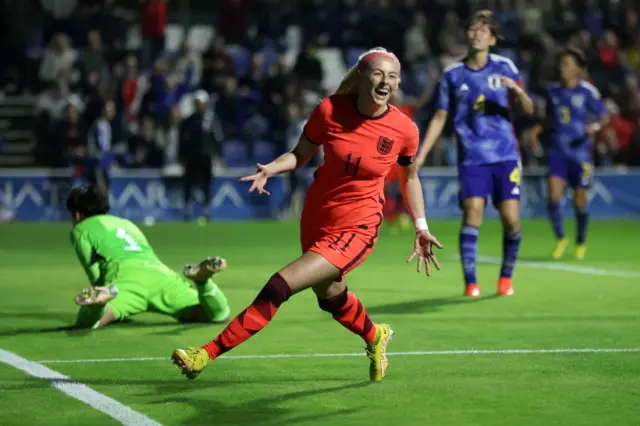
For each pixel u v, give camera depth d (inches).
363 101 318.0
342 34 1760.6
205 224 1382.9
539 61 1651.1
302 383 339.3
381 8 1779.0
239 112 1537.9
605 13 1818.4
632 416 291.3
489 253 932.6
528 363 378.3
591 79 1707.7
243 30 1702.8
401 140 324.2
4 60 1667.1
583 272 747.4
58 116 1491.1
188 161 1406.3
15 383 336.8
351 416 291.6
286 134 1514.5
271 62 1706.4
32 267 788.6
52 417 288.2
